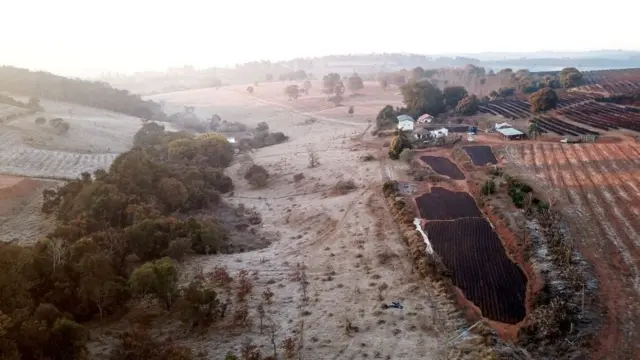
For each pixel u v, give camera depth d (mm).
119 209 57469
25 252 36500
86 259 38406
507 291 38594
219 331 35438
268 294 40438
